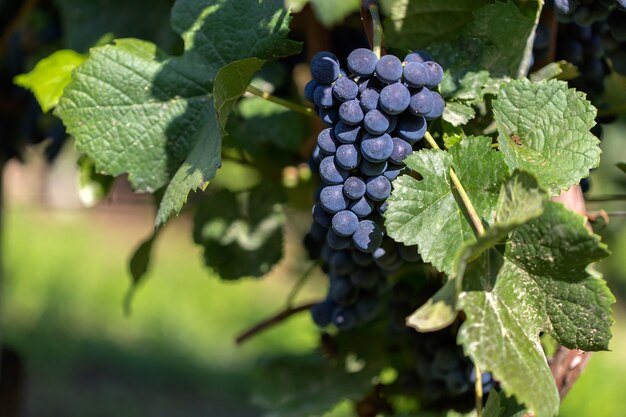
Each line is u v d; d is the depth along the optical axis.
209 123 0.93
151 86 0.95
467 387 0.99
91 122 0.94
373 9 0.89
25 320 4.51
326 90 0.86
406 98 0.84
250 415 3.84
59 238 5.70
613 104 1.02
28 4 1.25
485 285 0.83
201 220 1.12
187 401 3.92
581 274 0.82
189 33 0.95
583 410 2.35
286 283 5.29
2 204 1.39
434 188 0.85
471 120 0.93
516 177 0.82
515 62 0.93
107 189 1.16
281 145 1.12
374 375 1.06
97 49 0.95
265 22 0.92
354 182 0.86
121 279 5.20
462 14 0.95
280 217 1.12
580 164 0.85
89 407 3.70
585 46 0.99
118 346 4.36
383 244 0.88
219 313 4.96
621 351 3.70
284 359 1.11
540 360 0.83
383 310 1.08
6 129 1.32
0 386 1.48
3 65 1.30
